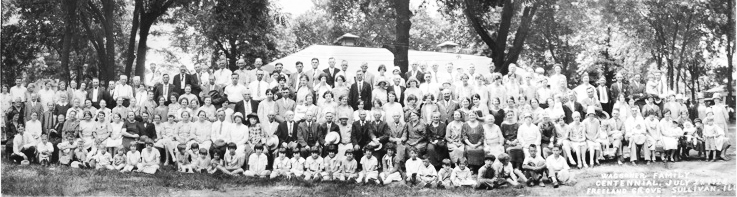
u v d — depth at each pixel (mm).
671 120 15195
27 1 26109
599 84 16953
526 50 30953
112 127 15094
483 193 12281
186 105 15305
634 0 25688
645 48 26719
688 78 35031
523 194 12188
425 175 13031
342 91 15750
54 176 13031
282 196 11805
